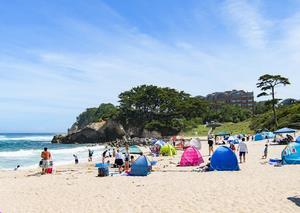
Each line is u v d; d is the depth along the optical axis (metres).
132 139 100.62
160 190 15.60
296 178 17.44
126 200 13.73
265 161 26.83
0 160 46.75
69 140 114.31
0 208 13.13
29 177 23.03
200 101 123.81
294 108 87.50
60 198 14.81
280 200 12.48
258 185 15.75
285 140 48.88
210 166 22.38
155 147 43.69
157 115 119.81
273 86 87.00
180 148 54.62
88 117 187.88
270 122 89.75
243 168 22.67
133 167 21.64
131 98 118.88
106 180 19.83
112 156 47.53
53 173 25.56
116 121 116.75
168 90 126.25
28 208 13.04
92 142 113.88
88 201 13.90
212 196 13.70
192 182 17.56
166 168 25.34
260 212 10.98
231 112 140.38
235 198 13.13
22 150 71.69
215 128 113.38
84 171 26.50
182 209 11.84
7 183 20.03
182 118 119.44
